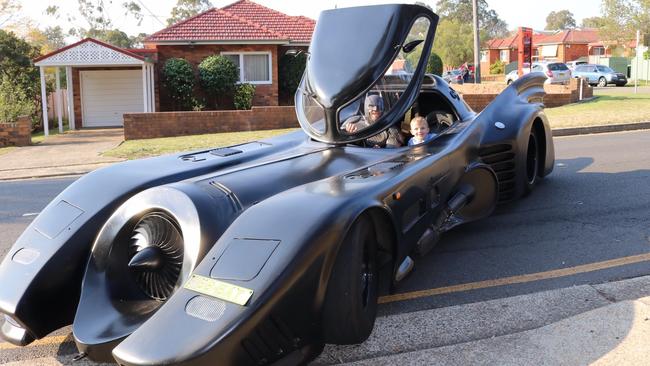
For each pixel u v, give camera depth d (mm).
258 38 21344
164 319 2473
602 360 2844
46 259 3184
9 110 18469
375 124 4395
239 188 3320
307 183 3461
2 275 3207
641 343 2969
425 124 4703
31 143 16234
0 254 5277
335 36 4637
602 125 12969
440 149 4281
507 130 5312
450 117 5328
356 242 2883
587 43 66688
